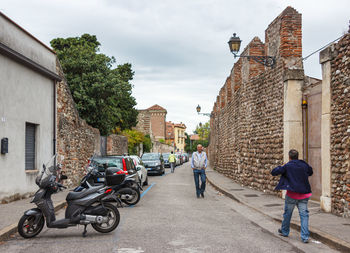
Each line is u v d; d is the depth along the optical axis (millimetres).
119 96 24562
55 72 15094
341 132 8672
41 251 5672
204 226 7762
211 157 41000
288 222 6801
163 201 12008
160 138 81500
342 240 6082
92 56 24250
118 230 7273
